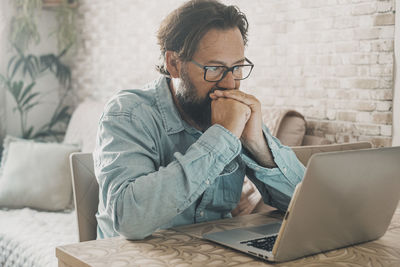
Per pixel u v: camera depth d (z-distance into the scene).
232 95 1.19
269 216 1.30
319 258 0.91
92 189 1.51
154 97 1.32
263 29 2.62
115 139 1.17
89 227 1.49
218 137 1.09
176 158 1.08
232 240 1.00
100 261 0.87
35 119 4.04
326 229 0.91
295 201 0.82
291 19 2.47
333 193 0.86
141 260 0.88
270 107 2.62
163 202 1.02
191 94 1.24
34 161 2.75
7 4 3.81
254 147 1.27
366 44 2.16
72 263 0.90
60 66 4.05
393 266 0.87
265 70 2.63
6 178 2.73
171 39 1.28
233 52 1.21
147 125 1.25
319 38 2.35
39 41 3.89
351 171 0.87
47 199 2.65
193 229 1.13
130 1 3.48
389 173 0.96
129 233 1.02
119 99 1.26
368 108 2.17
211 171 1.08
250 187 2.03
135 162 1.12
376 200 0.97
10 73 3.88
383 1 2.08
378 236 1.05
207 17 1.21
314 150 1.69
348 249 0.97
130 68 3.52
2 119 3.86
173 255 0.91
